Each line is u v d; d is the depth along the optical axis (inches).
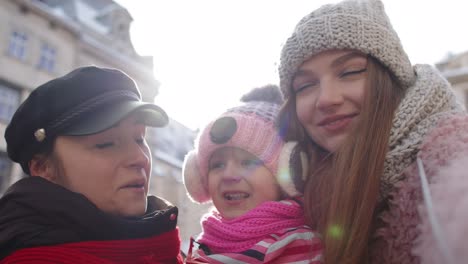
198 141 65.2
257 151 58.2
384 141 43.0
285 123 59.0
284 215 55.2
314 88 51.6
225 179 60.2
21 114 43.1
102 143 41.6
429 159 35.0
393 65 47.5
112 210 41.6
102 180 40.9
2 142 556.7
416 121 42.6
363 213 41.0
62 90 42.4
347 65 48.1
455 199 26.0
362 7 49.9
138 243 40.3
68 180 41.1
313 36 49.1
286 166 57.2
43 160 42.8
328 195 46.8
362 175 42.6
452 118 38.1
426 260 27.4
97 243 38.2
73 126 41.1
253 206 58.9
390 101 45.8
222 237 57.5
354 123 46.0
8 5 586.9
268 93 68.1
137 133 45.1
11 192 40.1
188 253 62.2
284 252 49.6
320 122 50.2
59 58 647.8
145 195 44.5
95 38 762.2
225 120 60.6
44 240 37.2
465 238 23.4
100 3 885.8
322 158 55.7
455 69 666.2
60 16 652.1
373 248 41.3
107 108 42.5
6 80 571.5
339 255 40.8
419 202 34.7
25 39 606.2
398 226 37.1
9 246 37.9
